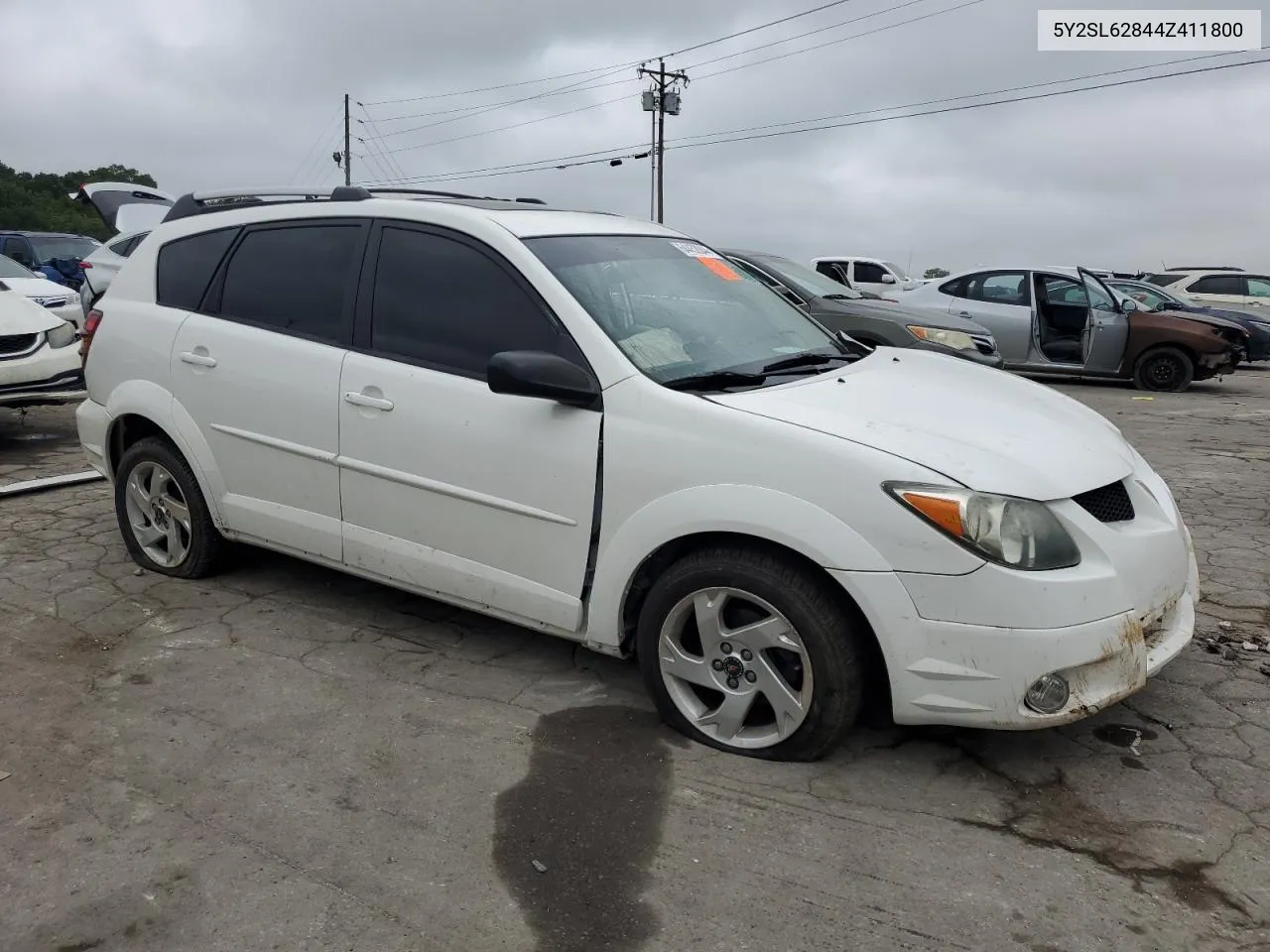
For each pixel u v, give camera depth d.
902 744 3.22
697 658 3.19
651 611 3.21
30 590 4.54
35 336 7.64
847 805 2.89
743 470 2.94
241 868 2.61
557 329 3.37
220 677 3.70
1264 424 9.98
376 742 3.24
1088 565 2.81
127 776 3.03
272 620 4.23
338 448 3.83
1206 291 21.09
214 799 2.91
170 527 4.65
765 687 3.05
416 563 3.71
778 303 4.22
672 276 3.86
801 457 2.87
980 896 2.49
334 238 3.99
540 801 2.91
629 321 3.44
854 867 2.61
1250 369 17.97
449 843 2.71
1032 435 3.12
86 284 13.56
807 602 2.90
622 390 3.19
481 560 3.54
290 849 2.69
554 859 2.65
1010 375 4.09
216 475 4.29
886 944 2.33
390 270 3.79
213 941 2.34
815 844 2.71
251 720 3.38
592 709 3.47
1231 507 6.19
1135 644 2.86
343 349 3.84
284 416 3.98
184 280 4.48
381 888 2.53
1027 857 2.65
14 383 7.46
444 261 3.68
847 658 2.91
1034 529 2.75
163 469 4.56
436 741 3.25
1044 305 13.41
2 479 6.77
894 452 2.83
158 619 4.23
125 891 2.52
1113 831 2.76
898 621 2.77
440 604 4.43
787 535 2.85
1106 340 13.30
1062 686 2.74
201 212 4.55
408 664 3.82
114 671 3.74
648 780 3.02
